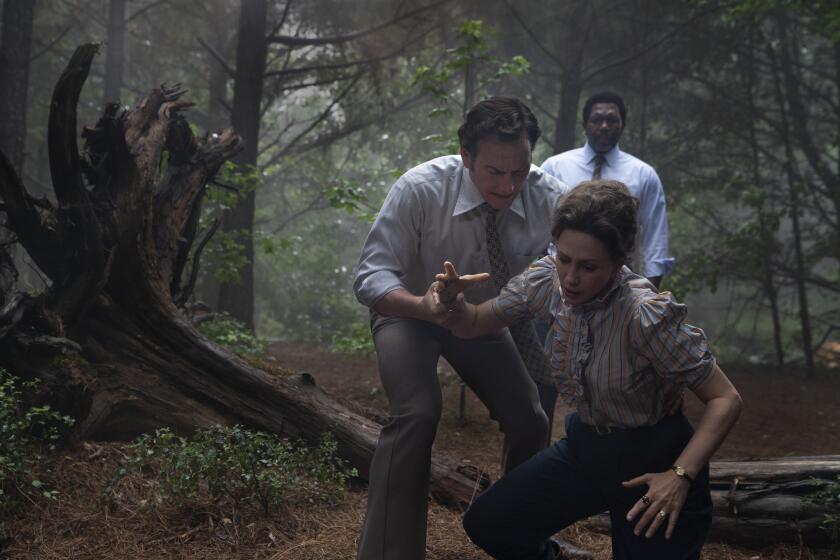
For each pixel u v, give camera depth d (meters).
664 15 11.48
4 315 3.87
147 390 4.26
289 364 8.80
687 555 2.33
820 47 13.08
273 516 3.65
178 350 4.34
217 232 7.82
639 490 2.38
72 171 3.94
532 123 2.82
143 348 4.32
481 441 5.53
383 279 2.96
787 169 12.08
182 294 5.16
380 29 9.64
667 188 12.71
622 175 5.08
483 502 2.64
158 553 3.26
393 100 12.65
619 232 2.24
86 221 4.01
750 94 12.36
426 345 3.03
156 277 4.36
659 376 2.36
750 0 9.44
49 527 3.35
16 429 3.55
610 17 11.24
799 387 10.02
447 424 5.91
